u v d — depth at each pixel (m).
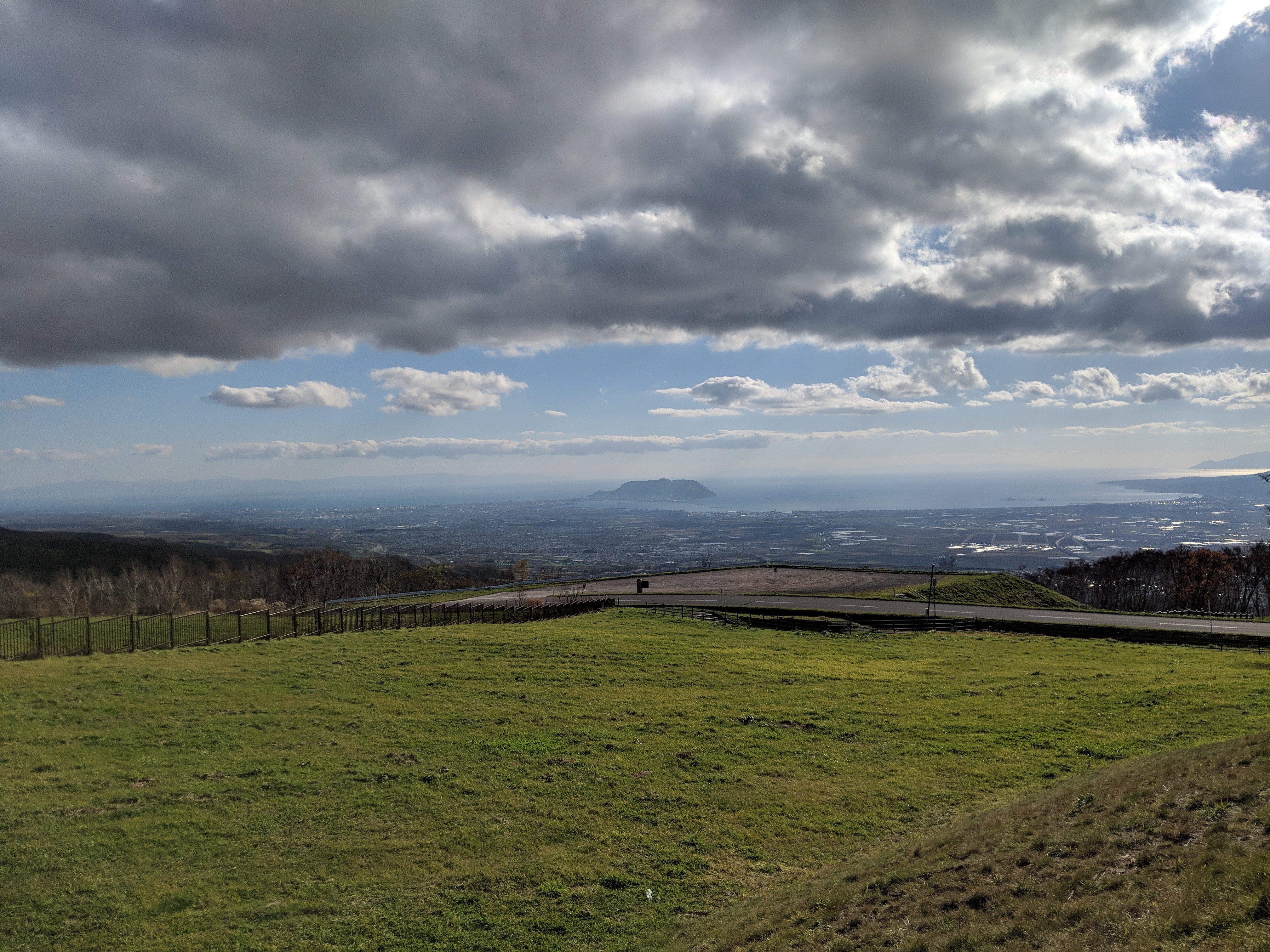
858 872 17.05
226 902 16.55
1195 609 109.50
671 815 22.45
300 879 17.77
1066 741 29.17
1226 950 8.90
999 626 65.06
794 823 22.08
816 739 30.47
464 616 66.62
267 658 39.38
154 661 36.28
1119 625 63.66
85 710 28.38
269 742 26.81
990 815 19.58
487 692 35.78
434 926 15.91
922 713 34.25
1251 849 11.74
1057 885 13.02
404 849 19.59
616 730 30.64
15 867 17.12
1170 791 16.17
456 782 24.17
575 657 44.91
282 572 119.75
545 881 18.11
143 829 19.55
